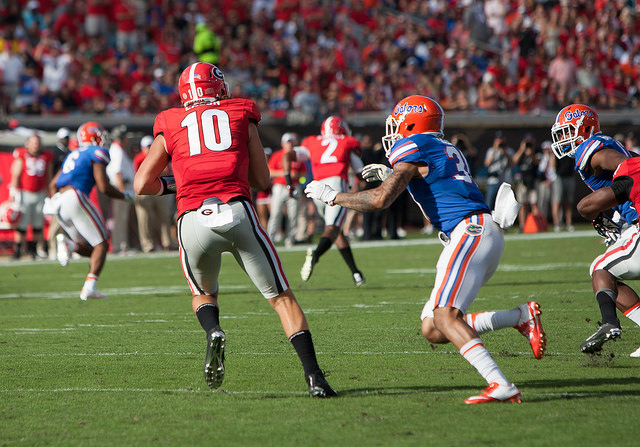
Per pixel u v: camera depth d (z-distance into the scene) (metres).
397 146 15.22
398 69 79.31
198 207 15.12
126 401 15.18
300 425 13.21
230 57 79.19
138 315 27.30
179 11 85.50
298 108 67.19
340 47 82.00
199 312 15.60
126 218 54.44
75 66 72.38
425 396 15.02
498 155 60.22
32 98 68.12
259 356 19.50
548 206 66.50
